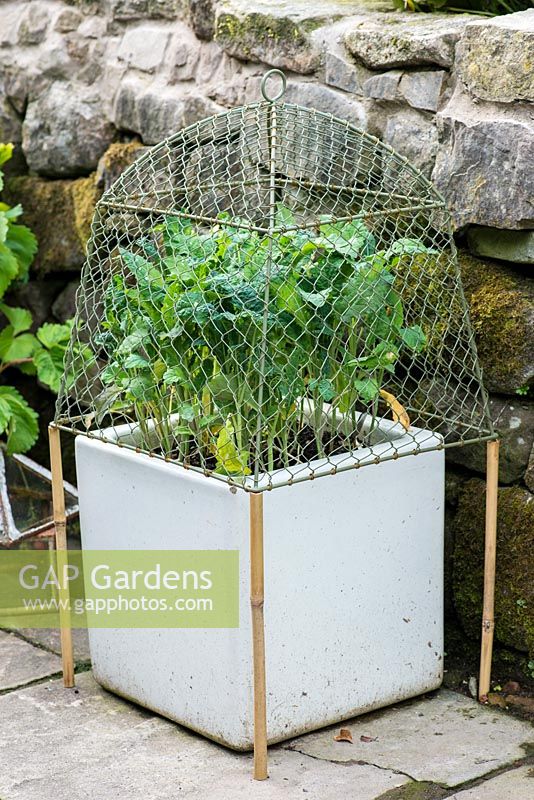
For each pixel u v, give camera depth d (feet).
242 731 7.87
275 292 7.54
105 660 8.82
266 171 9.41
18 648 9.74
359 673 8.26
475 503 8.92
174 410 8.46
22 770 7.82
